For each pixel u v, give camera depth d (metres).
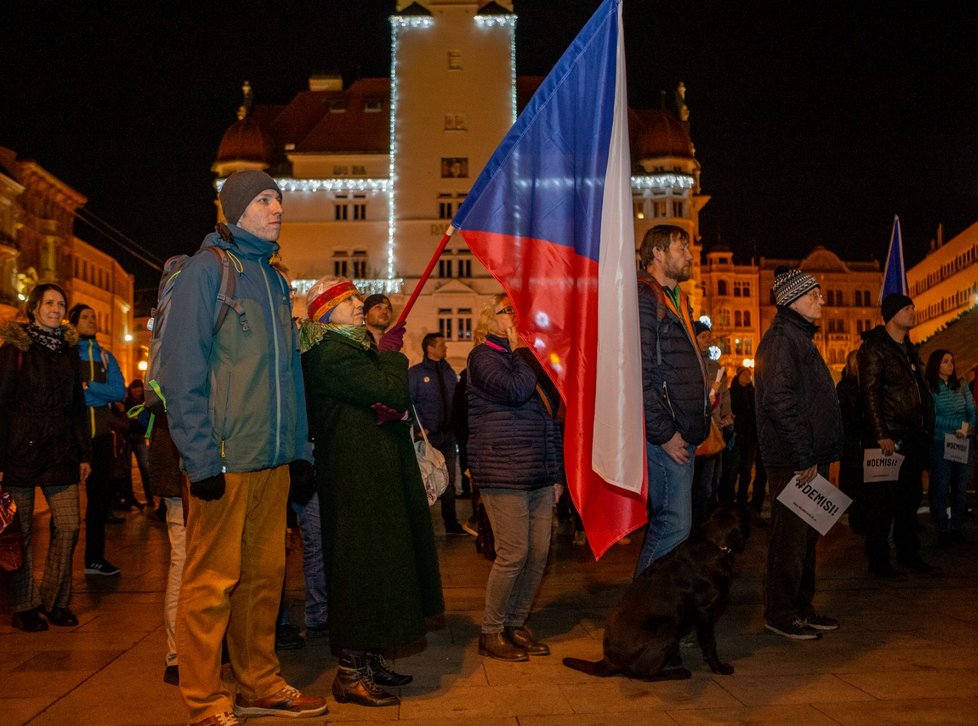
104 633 5.88
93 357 7.91
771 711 4.30
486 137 49.97
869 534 7.67
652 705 4.40
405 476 4.75
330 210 51.28
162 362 4.07
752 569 8.09
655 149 53.09
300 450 4.60
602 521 4.73
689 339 5.21
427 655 5.36
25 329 6.14
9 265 47.75
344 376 4.50
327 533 4.57
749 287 85.94
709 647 4.82
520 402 5.16
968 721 4.16
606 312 4.76
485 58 50.25
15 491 5.98
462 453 10.09
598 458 4.70
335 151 51.50
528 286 4.95
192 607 4.09
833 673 4.90
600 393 4.72
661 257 5.32
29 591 5.97
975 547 9.25
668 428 4.96
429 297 48.94
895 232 11.20
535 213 5.00
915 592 7.02
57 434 6.09
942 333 15.09
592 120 4.95
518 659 5.21
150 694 4.61
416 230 49.75
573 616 6.39
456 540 10.12
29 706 4.43
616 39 4.97
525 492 5.26
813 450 5.69
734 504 4.84
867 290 87.69
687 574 4.72
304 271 50.88
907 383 7.70
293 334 4.47
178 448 3.94
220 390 4.12
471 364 5.30
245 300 4.20
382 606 4.43
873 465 7.52
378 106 53.97
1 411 5.94
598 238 4.84
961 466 9.41
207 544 4.12
